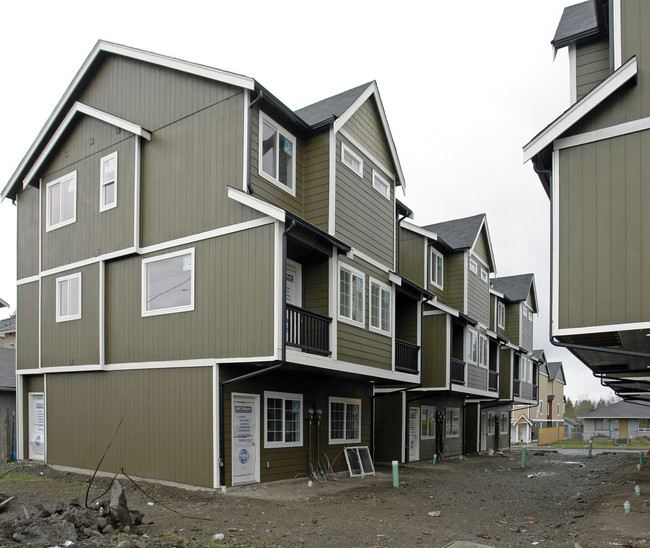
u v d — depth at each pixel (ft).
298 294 44.78
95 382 47.26
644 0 29.22
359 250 48.19
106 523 25.17
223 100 41.50
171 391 41.34
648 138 28.37
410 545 25.95
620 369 49.14
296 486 42.09
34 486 40.78
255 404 41.63
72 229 51.13
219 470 37.93
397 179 56.65
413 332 59.93
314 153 45.60
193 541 24.86
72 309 50.21
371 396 58.49
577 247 29.53
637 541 25.36
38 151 55.47
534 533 28.71
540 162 32.35
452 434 82.74
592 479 55.21
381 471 56.65
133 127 45.68
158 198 44.80
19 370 55.26
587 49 34.58
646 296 27.63
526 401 108.37
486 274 87.51
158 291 43.68
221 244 40.16
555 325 29.68
